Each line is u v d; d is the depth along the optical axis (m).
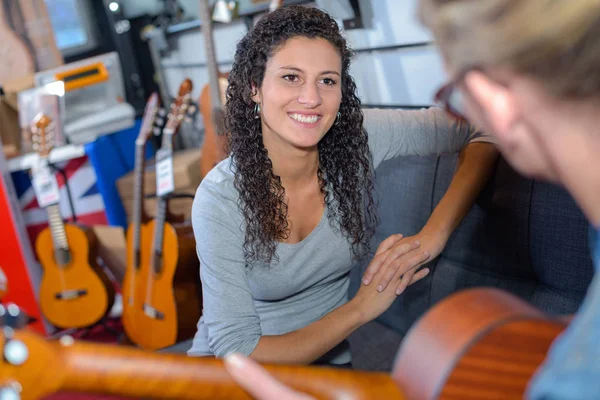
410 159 1.71
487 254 1.47
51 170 2.80
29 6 3.09
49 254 2.83
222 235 1.17
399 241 1.26
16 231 2.82
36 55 3.15
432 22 0.44
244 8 2.94
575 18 0.37
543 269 1.33
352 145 1.29
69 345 0.64
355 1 2.14
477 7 0.40
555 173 0.44
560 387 0.37
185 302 2.43
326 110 1.16
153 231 2.45
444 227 1.28
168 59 3.91
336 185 1.29
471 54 0.41
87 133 3.04
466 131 1.42
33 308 2.94
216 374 0.65
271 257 1.21
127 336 2.74
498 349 0.52
